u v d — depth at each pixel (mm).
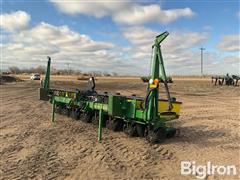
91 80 13078
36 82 62000
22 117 15031
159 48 9281
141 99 9828
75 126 12477
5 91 34875
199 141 10102
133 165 7711
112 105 9875
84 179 6793
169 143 9766
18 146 9492
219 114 16109
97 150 9000
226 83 42188
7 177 6895
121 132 11211
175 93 31469
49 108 18625
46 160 8109
